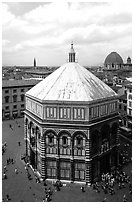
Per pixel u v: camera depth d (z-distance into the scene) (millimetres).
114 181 74000
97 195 66250
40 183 73000
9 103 156250
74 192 67875
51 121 72250
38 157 78438
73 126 70250
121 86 154000
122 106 127125
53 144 73125
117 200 63625
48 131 72625
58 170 73500
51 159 73875
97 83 81938
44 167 74312
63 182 73000
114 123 80500
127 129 115812
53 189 69562
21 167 83938
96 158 74062
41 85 83188
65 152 72500
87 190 68812
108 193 67375
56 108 71750
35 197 65188
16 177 76625
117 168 81438
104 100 75250
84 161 71562
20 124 142750
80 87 74312
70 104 70375
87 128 69375
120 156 89188
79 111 70375
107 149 78625
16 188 70000
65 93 73250
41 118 74000
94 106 71750
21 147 103188
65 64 85125
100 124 73625
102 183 73375
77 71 80750
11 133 124188
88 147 70125
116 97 81125
